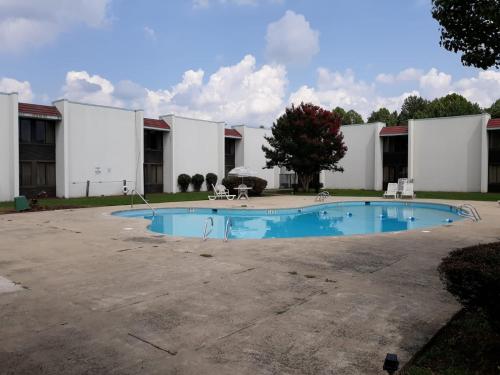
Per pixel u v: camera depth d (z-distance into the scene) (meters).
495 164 29.83
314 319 4.36
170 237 9.81
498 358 3.44
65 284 5.75
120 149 28.20
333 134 29.34
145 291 5.40
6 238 9.70
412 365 3.35
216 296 5.18
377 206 21.66
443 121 31.72
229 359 3.45
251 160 37.31
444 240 9.33
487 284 3.19
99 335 3.96
